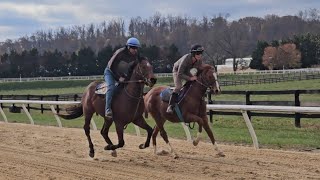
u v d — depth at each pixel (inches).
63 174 307.0
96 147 429.1
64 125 646.5
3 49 5270.7
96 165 337.7
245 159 336.2
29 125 657.6
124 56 343.6
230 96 1035.9
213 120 578.9
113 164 339.6
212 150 381.7
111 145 350.6
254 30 4894.2
